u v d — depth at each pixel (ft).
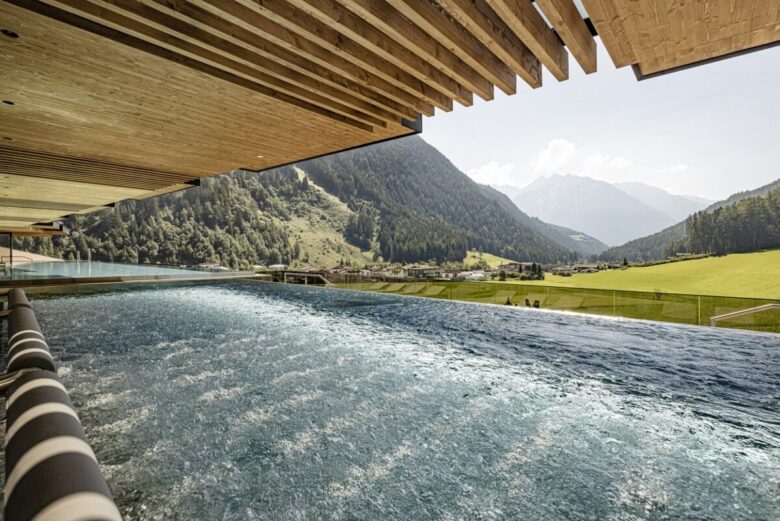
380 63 9.95
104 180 23.91
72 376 13.32
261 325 22.74
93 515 1.30
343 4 7.20
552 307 26.73
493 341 19.12
